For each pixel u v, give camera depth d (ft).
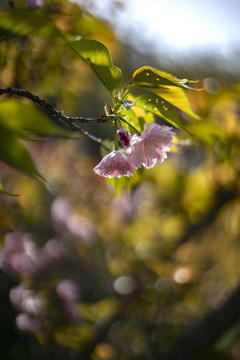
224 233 6.92
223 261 7.18
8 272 4.61
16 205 5.26
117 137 3.03
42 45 3.79
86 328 4.80
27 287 4.55
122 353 5.14
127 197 6.72
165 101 3.01
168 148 3.07
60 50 3.84
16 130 2.84
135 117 3.10
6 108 2.93
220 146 4.25
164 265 5.30
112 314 5.08
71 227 6.07
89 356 4.87
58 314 4.64
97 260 6.23
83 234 6.10
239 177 4.83
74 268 6.04
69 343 4.57
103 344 4.89
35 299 4.52
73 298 4.73
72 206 6.91
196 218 5.77
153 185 6.15
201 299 5.30
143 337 5.24
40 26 2.87
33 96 2.94
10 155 2.78
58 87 4.15
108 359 4.86
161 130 3.01
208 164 5.20
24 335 4.49
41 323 4.45
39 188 5.85
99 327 5.02
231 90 4.36
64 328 4.56
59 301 4.69
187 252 6.39
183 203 5.68
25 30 2.88
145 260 5.44
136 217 6.65
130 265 5.67
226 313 4.47
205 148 4.80
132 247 6.08
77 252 6.18
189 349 4.47
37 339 4.53
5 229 4.74
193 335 4.52
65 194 7.36
